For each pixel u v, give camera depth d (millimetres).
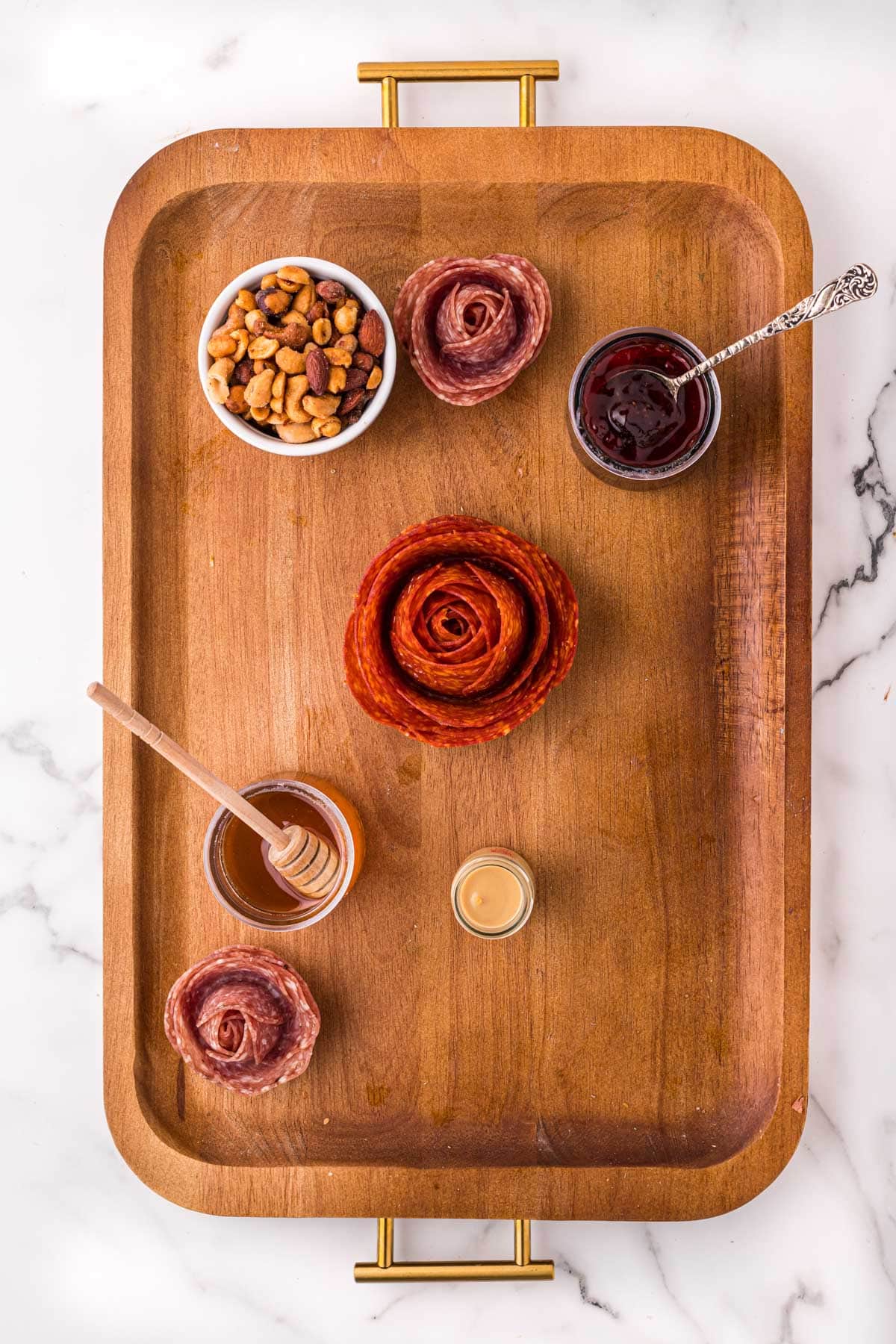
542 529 878
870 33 905
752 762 876
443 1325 928
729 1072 881
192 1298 930
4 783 932
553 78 869
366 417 833
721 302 872
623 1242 925
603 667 880
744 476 873
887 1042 922
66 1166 935
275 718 882
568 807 881
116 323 860
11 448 922
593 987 881
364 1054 881
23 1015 936
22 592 926
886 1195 919
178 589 881
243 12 911
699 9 906
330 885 849
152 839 882
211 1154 878
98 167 914
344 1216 862
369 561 878
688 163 849
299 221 872
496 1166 864
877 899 922
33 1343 932
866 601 921
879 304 911
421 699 829
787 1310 920
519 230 871
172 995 840
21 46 913
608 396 836
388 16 911
